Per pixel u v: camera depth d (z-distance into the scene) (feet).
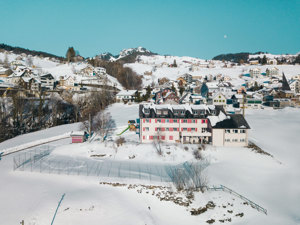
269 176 167.12
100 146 208.13
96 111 356.79
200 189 140.15
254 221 122.21
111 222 113.29
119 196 132.16
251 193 144.46
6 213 116.06
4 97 334.24
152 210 125.80
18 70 492.54
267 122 294.05
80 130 253.03
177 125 221.46
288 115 331.98
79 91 459.73
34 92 409.49
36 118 314.35
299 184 159.74
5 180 145.18
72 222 112.68
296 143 229.86
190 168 167.12
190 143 217.15
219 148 205.77
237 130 212.43
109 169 164.96
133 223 113.80
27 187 137.18
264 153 197.98
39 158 185.98
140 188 139.44
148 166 174.09
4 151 196.34
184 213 125.49
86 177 148.97
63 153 198.18
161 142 216.95
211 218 123.24
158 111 223.30
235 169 170.91
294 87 546.26
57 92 442.09
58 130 275.18
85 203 122.52
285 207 134.41
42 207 119.14
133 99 468.75
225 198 135.13
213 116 221.66
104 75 629.10
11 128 280.51
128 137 235.81
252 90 581.94
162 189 138.82
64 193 131.23
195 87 579.48
